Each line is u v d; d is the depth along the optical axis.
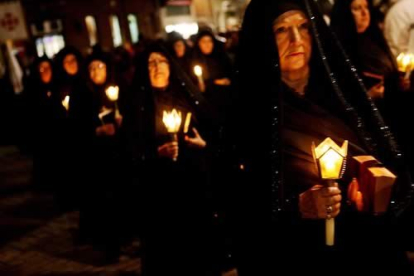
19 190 7.04
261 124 1.61
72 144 4.75
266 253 1.67
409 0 4.08
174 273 3.41
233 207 1.82
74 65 5.89
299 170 1.63
